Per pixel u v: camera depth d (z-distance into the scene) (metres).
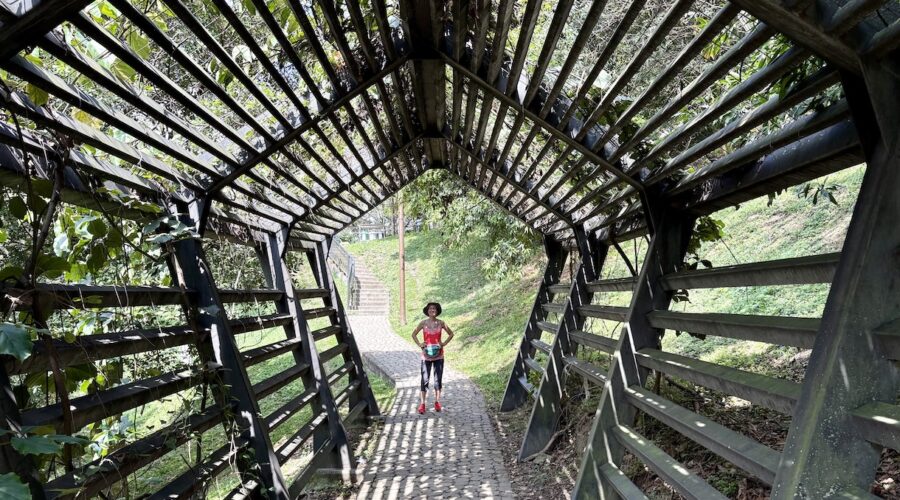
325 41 2.68
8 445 1.47
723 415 3.53
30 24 1.23
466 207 9.09
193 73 1.78
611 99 2.09
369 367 11.11
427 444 5.60
